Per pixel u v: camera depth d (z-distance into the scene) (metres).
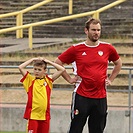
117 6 67.00
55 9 69.88
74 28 64.00
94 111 29.67
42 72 30.94
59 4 70.62
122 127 40.09
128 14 66.06
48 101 31.03
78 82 29.52
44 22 57.38
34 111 30.89
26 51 55.47
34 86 30.94
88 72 29.23
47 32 64.00
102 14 65.81
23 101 44.19
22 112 40.66
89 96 29.39
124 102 44.41
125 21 64.31
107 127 40.09
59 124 40.28
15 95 45.25
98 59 29.25
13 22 67.88
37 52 54.84
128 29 62.53
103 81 29.39
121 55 54.38
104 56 29.44
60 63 30.47
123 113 40.03
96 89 29.38
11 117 40.72
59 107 40.94
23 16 68.19
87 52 29.34
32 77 31.22
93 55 29.28
